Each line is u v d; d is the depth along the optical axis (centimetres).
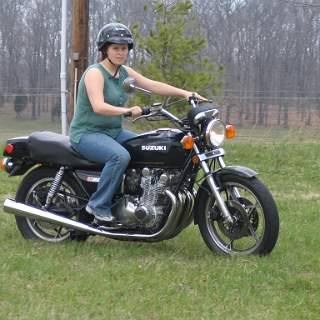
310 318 480
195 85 1476
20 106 2644
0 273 573
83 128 653
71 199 675
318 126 2066
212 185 614
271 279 557
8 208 683
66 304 498
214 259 615
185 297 512
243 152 1535
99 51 651
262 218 612
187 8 1538
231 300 510
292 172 1298
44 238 691
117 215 643
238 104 2245
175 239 699
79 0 1425
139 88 602
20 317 473
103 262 607
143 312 486
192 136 619
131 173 644
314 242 693
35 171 692
